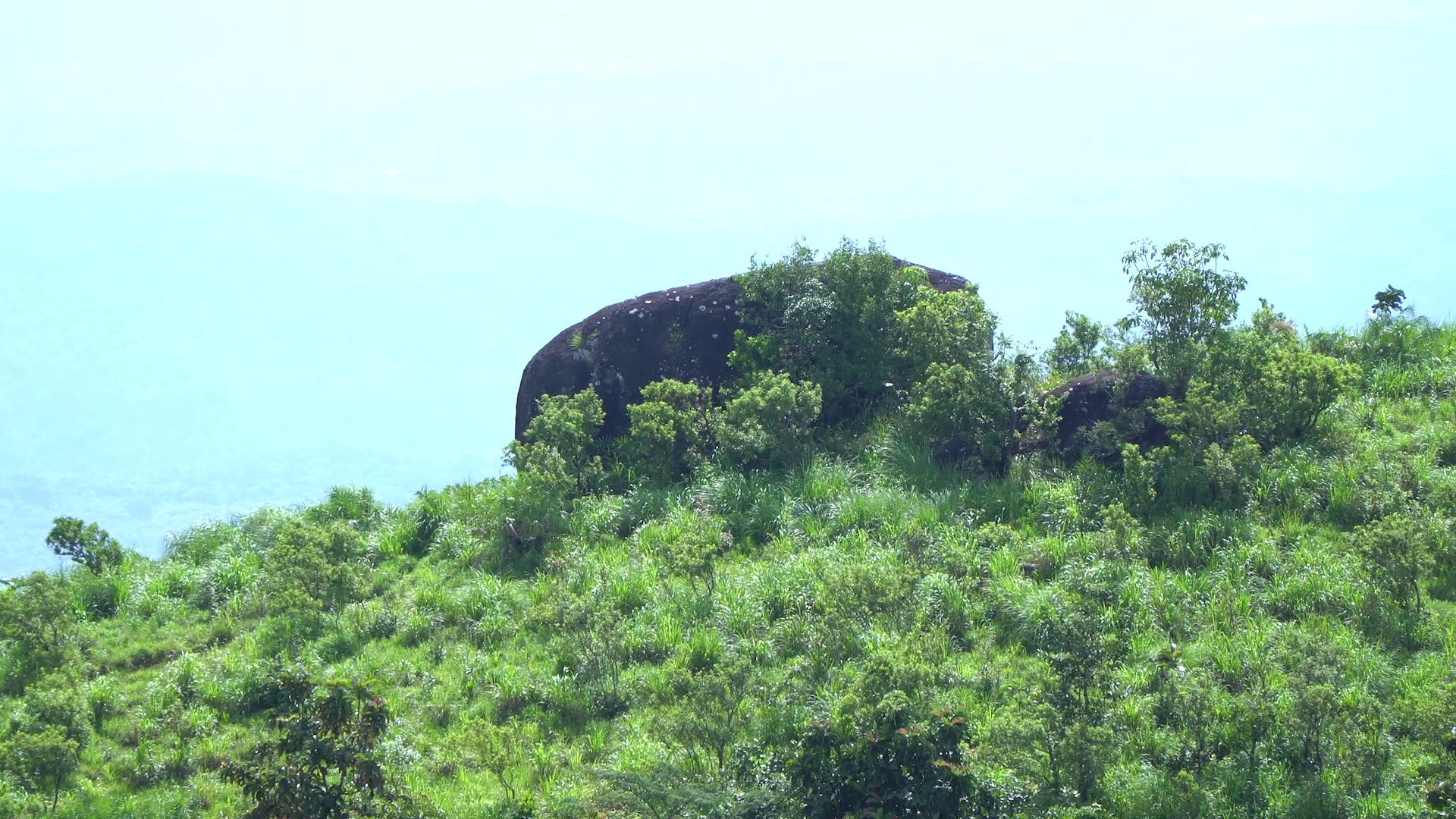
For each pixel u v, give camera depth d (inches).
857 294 3814.0
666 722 2400.3
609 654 2795.3
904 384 3730.3
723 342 3927.2
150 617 3186.5
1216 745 2292.1
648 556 3225.9
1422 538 2672.2
